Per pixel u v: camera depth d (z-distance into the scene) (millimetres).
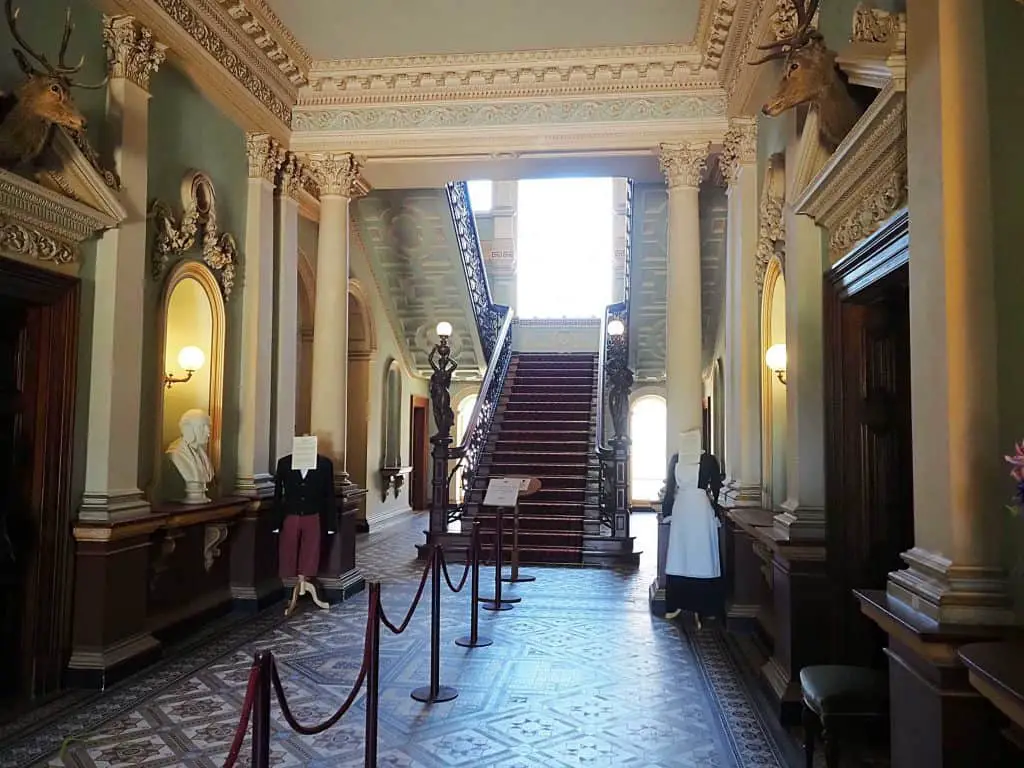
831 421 4922
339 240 8609
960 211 2943
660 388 16672
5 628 5055
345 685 5445
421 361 15523
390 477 14125
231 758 2639
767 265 6703
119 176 5715
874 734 4418
